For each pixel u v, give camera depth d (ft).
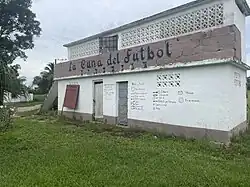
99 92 49.93
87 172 17.78
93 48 54.95
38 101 117.80
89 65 50.83
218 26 31.27
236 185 15.88
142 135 34.55
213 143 27.76
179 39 32.40
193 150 25.71
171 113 34.09
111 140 30.04
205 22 32.73
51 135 33.01
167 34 37.37
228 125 27.99
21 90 30.37
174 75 33.73
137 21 41.34
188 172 18.02
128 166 19.40
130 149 24.86
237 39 29.17
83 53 58.13
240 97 34.22
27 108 84.38
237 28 29.43
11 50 114.83
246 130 37.99
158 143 28.76
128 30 44.32
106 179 16.40
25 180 16.16
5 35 114.62
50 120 52.85
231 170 19.04
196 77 31.01
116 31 46.85
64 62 59.98
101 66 47.34
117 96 44.57
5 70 27.61
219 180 16.49
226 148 26.40
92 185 15.49
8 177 16.78
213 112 29.22
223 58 27.91
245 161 22.00
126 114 42.63
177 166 19.48
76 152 23.22
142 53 38.09
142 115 38.73
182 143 28.81
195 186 15.62
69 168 18.56
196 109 30.99
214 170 18.63
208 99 29.73
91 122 47.98
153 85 36.81
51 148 25.21
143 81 38.63
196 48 30.45
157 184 15.64
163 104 35.24
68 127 41.39
